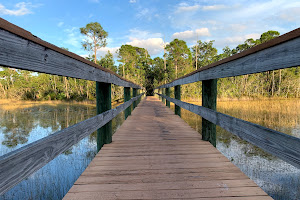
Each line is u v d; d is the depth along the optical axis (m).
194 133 3.37
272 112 10.83
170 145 2.60
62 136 1.07
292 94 21.81
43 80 27.42
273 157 4.36
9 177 0.67
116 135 3.22
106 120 2.17
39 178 3.46
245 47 26.84
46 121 9.24
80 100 23.30
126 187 1.45
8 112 12.78
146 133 3.37
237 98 20.69
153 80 41.84
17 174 0.71
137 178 1.60
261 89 23.81
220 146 5.15
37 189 3.05
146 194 1.34
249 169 3.74
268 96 22.22
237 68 1.49
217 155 2.18
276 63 0.99
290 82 21.89
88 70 1.61
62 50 1.09
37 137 6.43
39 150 0.85
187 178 1.59
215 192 1.37
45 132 7.11
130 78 32.75
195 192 1.37
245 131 1.32
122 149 2.43
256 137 1.18
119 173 1.70
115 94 24.88
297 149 0.83
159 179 1.58
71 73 1.25
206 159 2.04
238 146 5.15
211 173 1.69
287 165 3.92
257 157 4.37
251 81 22.48
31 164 0.79
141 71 39.38
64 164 4.11
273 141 1.01
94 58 24.23
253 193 1.36
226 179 1.58
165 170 1.76
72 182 3.31
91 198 1.29
